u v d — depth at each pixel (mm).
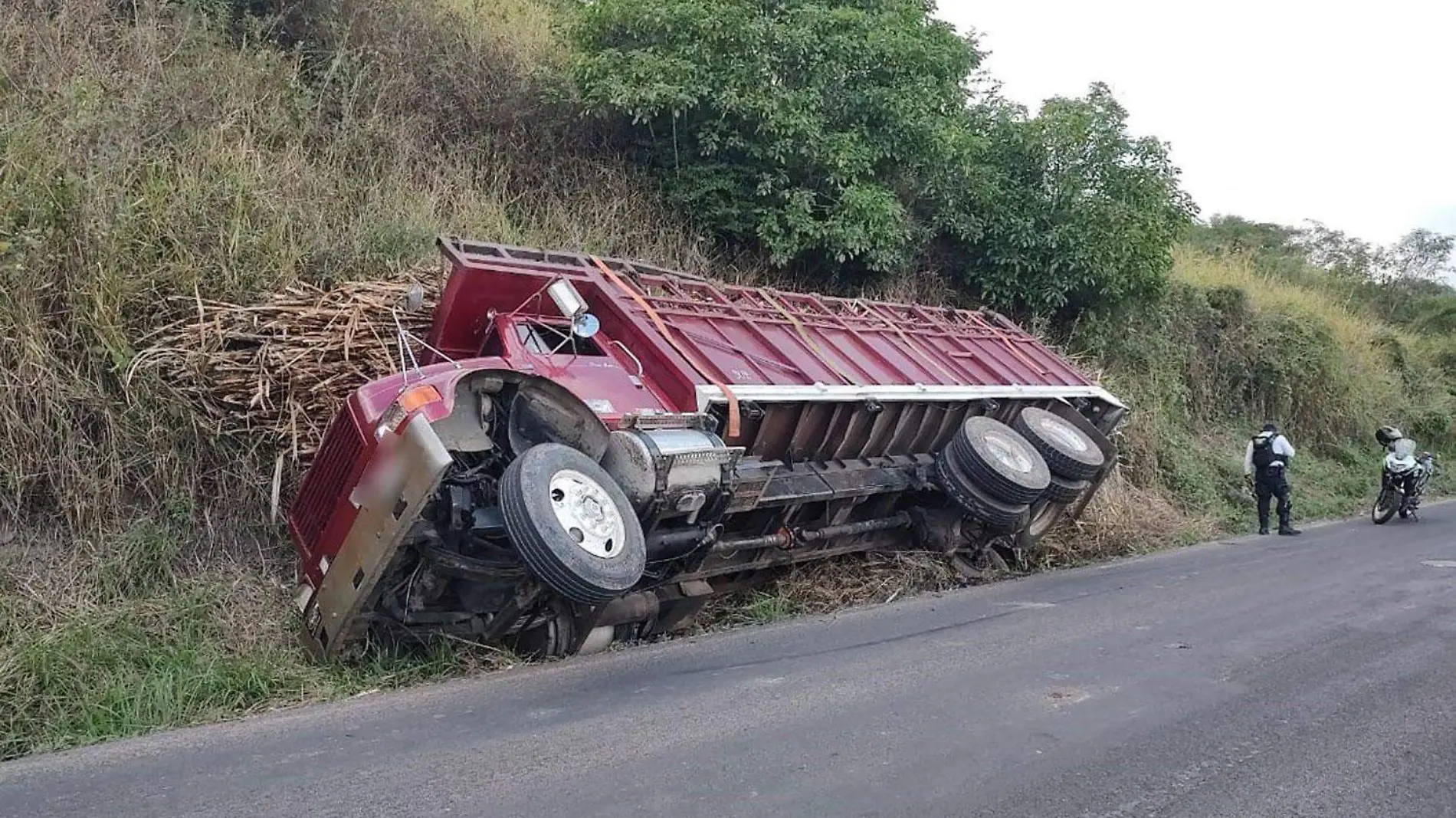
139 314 8148
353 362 8148
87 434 7613
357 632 6297
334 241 9539
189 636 6688
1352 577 10289
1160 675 6469
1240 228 35906
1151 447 15961
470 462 6539
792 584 9070
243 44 11211
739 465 7777
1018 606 8812
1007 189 15617
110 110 9195
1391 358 26547
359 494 6102
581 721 5461
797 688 6156
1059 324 16359
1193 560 11734
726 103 12242
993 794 4492
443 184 11320
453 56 12773
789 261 13227
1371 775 4840
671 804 4320
